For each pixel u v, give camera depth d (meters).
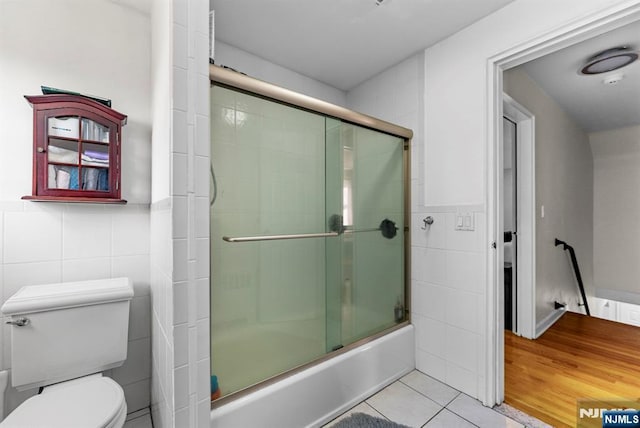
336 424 1.51
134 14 1.64
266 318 1.45
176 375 1.03
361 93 2.49
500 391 1.67
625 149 3.90
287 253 1.54
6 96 1.33
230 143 1.31
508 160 2.68
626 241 4.00
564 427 1.47
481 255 1.67
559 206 3.08
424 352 1.99
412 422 1.52
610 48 1.97
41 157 1.35
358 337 1.83
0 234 1.31
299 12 1.64
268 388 1.36
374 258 1.95
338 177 1.75
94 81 1.53
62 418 1.03
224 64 1.94
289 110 1.52
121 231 1.59
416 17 1.67
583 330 2.70
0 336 1.30
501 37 1.58
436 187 1.91
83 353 1.33
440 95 1.89
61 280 1.44
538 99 2.57
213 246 1.26
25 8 1.37
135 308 1.63
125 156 1.61
